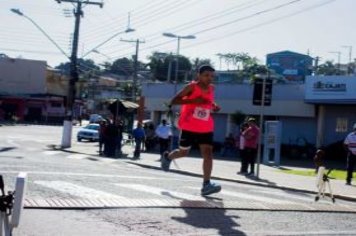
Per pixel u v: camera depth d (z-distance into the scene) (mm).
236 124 41906
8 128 59312
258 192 12711
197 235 6453
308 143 40000
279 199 11203
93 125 48281
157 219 7152
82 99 96500
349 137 18484
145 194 9477
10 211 3623
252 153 20406
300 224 7844
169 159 9758
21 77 84562
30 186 9367
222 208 8359
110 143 27547
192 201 8648
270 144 29031
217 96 44188
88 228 6410
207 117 9258
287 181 18297
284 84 41406
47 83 89062
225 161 29594
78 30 35812
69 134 33938
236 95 43438
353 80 37688
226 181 17594
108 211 7410
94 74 111938
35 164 14109
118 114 31141
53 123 86125
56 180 10539
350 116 39469
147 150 35406
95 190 9555
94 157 25828
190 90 8969
